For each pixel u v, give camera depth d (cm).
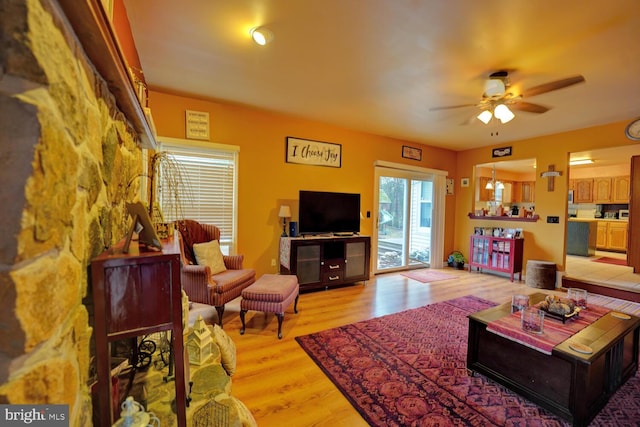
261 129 388
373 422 160
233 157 372
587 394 156
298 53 232
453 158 607
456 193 611
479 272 536
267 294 258
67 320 74
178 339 94
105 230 114
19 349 56
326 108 364
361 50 225
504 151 526
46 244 63
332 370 208
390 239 531
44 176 60
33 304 59
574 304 218
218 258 315
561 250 446
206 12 183
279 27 197
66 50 72
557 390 165
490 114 290
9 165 55
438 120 403
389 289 416
